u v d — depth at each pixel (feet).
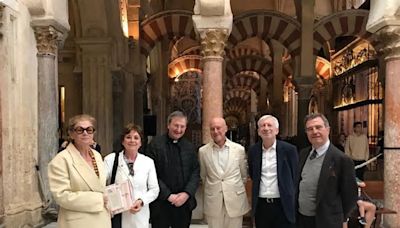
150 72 61.21
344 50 57.57
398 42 18.70
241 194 13.69
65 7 21.79
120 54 36.11
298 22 42.39
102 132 35.17
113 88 36.22
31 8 20.08
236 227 13.70
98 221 10.29
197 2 21.98
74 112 37.73
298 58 42.60
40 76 20.85
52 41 20.86
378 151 36.47
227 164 13.57
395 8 18.45
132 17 40.70
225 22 21.90
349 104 54.54
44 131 20.89
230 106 112.27
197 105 74.74
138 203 11.41
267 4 68.44
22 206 19.36
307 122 11.66
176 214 13.16
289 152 12.89
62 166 10.13
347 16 41.88
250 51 71.41
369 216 14.60
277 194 12.85
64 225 10.21
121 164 11.79
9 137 18.80
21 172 19.58
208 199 13.70
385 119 19.40
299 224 12.02
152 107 61.31
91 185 10.30
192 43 70.79
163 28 41.81
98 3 33.45
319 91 64.03
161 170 13.12
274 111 59.93
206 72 22.30
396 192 18.83
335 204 11.27
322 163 11.43
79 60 36.01
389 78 19.08
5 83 18.58
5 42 18.51
